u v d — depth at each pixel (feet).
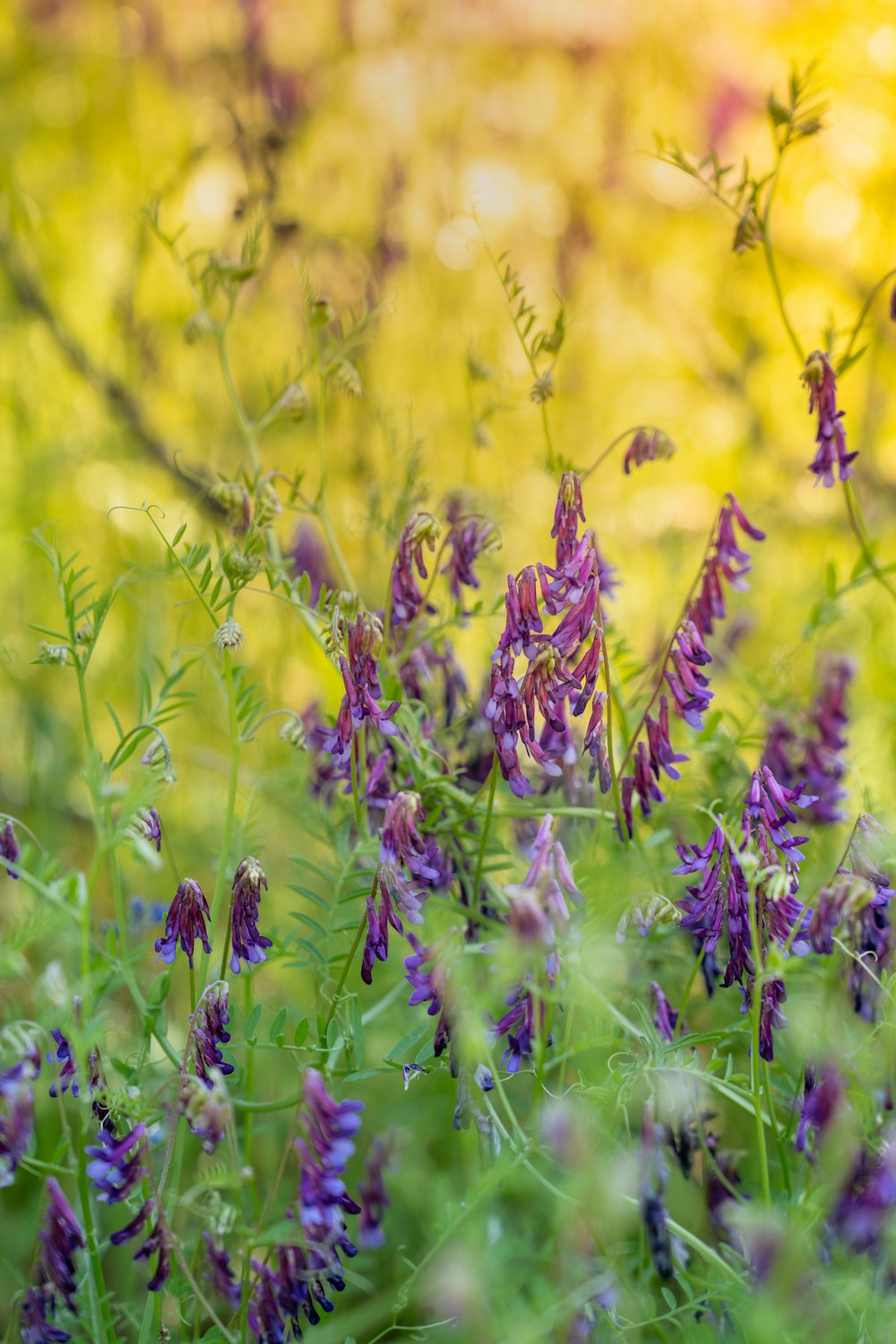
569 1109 2.40
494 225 4.10
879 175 4.03
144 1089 2.72
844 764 2.95
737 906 2.58
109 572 3.62
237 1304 2.55
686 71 4.25
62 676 3.53
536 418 3.86
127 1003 3.13
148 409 3.85
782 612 3.57
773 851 2.58
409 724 2.78
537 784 2.88
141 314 3.76
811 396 2.74
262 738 3.35
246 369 3.68
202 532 3.66
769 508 4.02
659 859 2.91
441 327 3.80
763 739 2.99
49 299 4.05
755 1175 2.82
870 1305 2.50
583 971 2.53
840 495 4.12
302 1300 2.54
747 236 2.88
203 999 2.56
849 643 3.46
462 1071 2.56
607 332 4.31
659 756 2.68
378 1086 3.00
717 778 2.97
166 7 3.91
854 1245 2.48
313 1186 2.48
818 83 3.07
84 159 4.07
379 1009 2.79
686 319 4.38
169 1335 2.64
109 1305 2.69
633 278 4.31
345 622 2.63
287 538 3.44
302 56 3.88
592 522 3.82
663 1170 2.56
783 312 2.88
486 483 3.68
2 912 3.01
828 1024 2.57
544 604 2.62
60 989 2.46
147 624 3.38
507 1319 2.50
